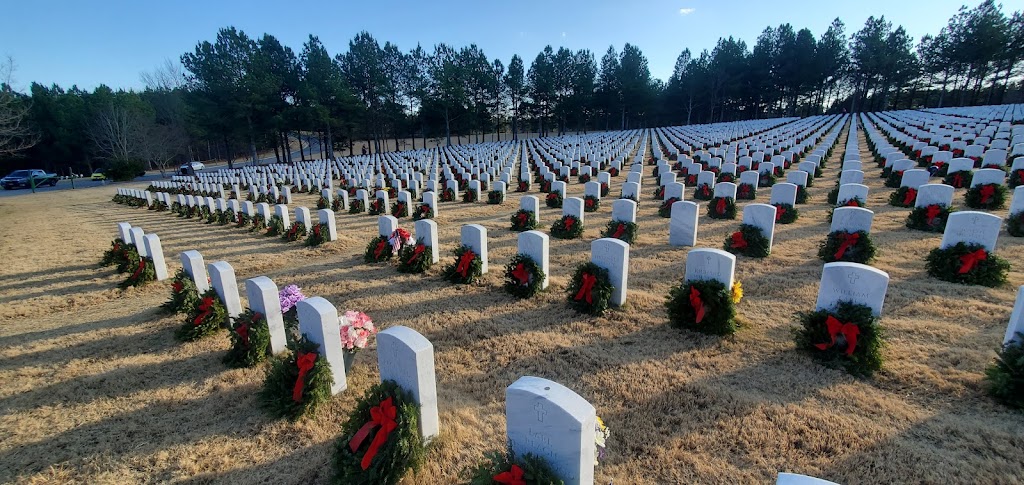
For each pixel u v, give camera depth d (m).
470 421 4.72
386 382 4.24
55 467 4.34
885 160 20.06
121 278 10.34
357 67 60.41
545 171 23.95
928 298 6.85
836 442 4.09
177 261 11.60
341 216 16.88
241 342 6.04
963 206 11.97
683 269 8.98
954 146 20.97
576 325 6.73
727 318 6.05
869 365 5.08
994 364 5.04
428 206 15.27
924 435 4.10
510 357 5.96
